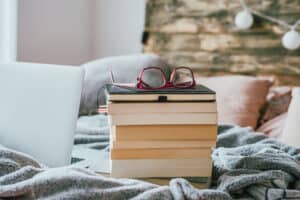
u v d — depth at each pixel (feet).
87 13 8.48
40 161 3.46
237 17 7.32
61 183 2.72
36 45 7.40
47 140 3.47
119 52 8.56
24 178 2.83
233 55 7.54
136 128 3.04
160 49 8.11
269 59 7.27
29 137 3.50
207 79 6.99
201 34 7.75
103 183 2.80
